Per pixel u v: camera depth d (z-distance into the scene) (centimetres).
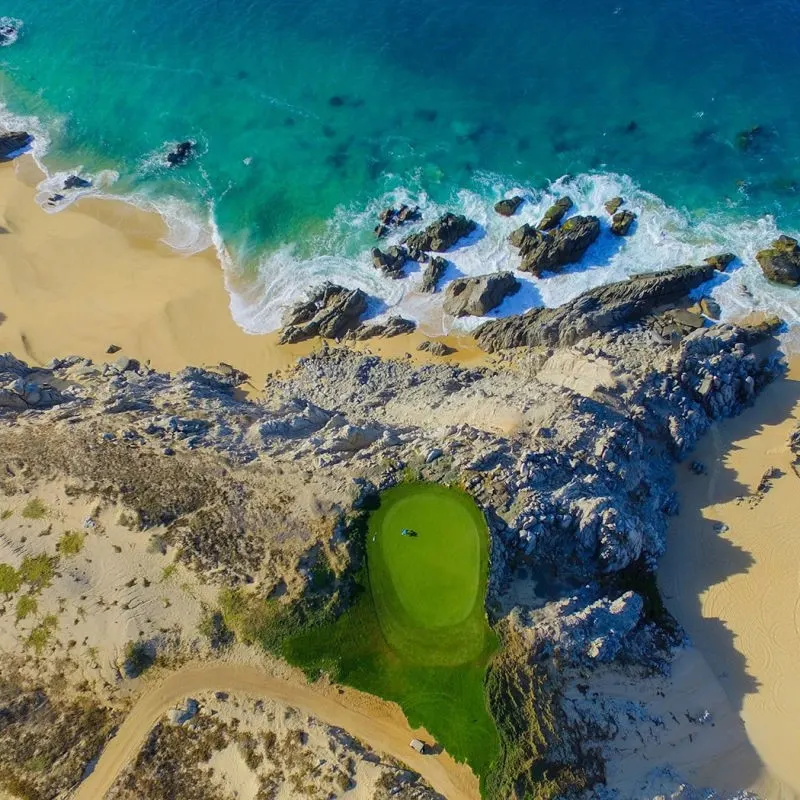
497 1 8969
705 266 6456
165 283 6994
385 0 9212
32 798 3484
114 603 3978
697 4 8631
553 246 6625
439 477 4391
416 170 7594
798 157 7225
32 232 7562
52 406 5319
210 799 3406
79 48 9525
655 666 4144
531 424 4984
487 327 6372
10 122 8838
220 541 4153
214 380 6131
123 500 4322
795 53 8038
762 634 4394
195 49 9156
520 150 7588
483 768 3447
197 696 3728
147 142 8362
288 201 7544
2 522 4316
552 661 3806
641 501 4916
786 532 4869
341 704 3659
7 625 3984
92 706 3744
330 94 8388
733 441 5438
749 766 3894
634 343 5906
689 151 7356
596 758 3669
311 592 3956
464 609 3869
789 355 5950
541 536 4228
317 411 5491
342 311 6494
